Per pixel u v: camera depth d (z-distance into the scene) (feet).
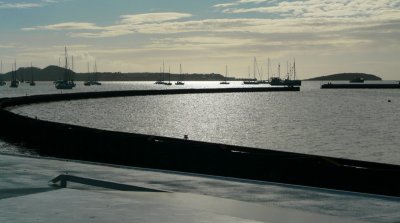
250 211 21.13
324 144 144.87
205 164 52.75
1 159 40.55
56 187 27.40
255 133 177.47
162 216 20.33
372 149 134.00
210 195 24.97
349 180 37.68
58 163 37.99
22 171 33.42
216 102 410.11
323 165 39.73
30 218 20.12
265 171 44.78
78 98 407.64
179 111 301.22
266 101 427.74
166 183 28.53
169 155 60.34
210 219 19.83
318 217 19.99
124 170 33.99
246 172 46.75
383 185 35.68
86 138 88.84
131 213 20.95
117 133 80.69
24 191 26.09
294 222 19.11
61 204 22.84
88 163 38.14
